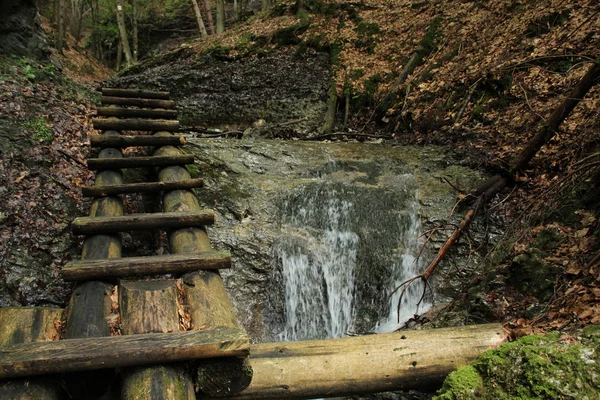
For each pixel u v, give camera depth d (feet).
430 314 15.78
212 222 13.11
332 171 22.53
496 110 23.45
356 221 19.70
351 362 9.16
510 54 25.11
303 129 30.58
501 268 14.47
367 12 37.78
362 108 30.73
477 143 22.36
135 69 41.57
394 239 19.06
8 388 6.95
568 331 9.80
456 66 27.55
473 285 15.40
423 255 18.06
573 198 14.94
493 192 18.17
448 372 9.37
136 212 17.49
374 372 9.14
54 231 14.92
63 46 60.39
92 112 23.61
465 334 9.97
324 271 18.65
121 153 18.13
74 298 9.31
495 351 9.12
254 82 35.12
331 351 9.43
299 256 18.26
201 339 7.72
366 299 18.45
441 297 16.80
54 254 14.38
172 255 10.62
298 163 22.90
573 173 14.83
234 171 21.15
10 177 15.80
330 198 20.43
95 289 9.57
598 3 23.32
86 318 8.64
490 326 10.34
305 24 37.88
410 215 19.30
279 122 32.30
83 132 20.54
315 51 36.19
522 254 13.94
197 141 23.21
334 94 31.81
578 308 10.69
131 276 10.17
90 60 64.39
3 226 14.16
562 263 12.96
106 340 7.63
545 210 15.55
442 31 30.86
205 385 7.88
